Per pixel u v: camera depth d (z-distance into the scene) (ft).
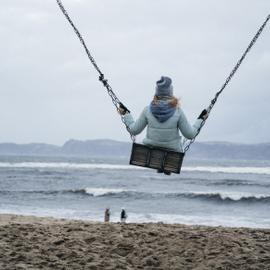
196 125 26.16
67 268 24.94
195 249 28.22
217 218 111.86
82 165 449.89
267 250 28.40
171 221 103.30
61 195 169.07
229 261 26.02
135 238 30.99
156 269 25.49
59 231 33.53
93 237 30.96
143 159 25.81
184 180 262.26
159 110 25.30
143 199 158.81
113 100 26.71
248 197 155.74
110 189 185.47
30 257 26.25
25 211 116.57
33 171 320.50
